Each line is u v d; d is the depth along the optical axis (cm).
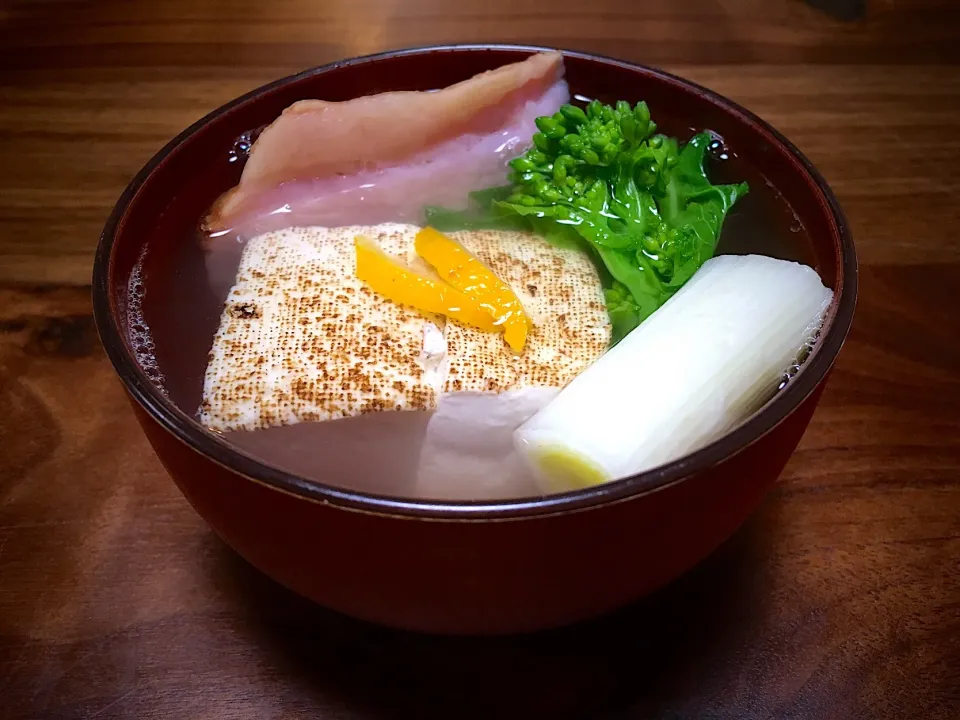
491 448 12
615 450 10
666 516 9
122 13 23
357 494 8
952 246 18
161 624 12
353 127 14
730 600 12
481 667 12
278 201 14
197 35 22
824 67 22
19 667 12
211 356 12
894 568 13
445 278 12
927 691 12
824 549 13
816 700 11
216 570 13
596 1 23
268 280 13
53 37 22
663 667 12
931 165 19
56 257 17
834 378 15
